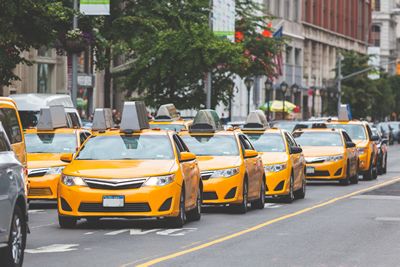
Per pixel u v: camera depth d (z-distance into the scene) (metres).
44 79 83.25
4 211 19.41
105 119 37.09
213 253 23.83
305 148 52.03
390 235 28.06
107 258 22.83
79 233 28.36
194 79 75.25
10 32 45.84
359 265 21.91
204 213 35.09
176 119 51.31
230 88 79.25
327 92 153.12
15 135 29.08
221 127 39.69
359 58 153.75
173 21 72.81
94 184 28.80
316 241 26.52
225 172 34.22
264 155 40.47
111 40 68.75
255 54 84.62
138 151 30.47
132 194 28.58
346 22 186.50
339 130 53.41
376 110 158.75
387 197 43.66
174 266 21.55
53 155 38.38
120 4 71.69
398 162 86.12
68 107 50.53
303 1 155.25
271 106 118.00
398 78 196.50
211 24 74.81
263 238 27.19
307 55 159.62
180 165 29.98
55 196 37.41
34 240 26.58
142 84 74.56
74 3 56.72
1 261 19.83
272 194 39.56
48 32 48.44
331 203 40.22
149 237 27.33
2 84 49.00
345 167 51.91
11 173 20.03
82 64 87.00
